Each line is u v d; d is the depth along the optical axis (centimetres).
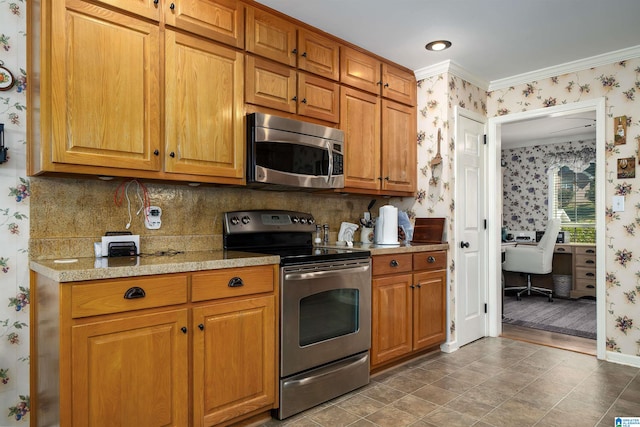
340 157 272
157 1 191
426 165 337
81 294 146
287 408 211
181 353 171
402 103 329
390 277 275
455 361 299
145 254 215
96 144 174
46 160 162
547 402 230
